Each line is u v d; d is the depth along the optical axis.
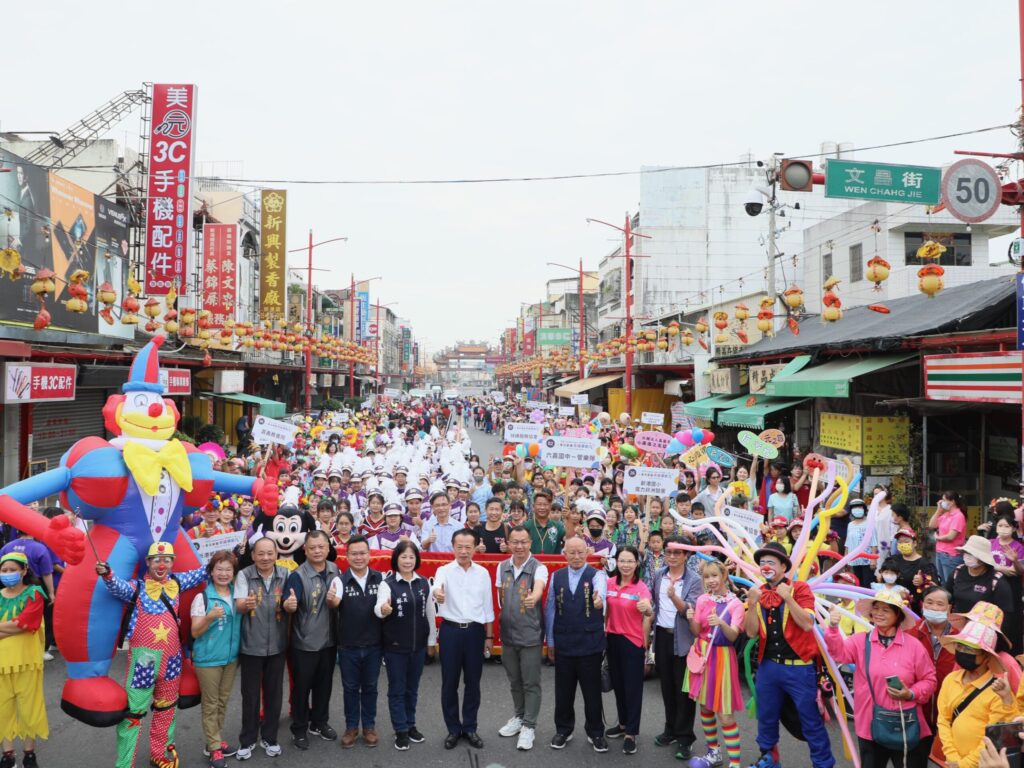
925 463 13.36
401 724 6.71
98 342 16.64
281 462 14.37
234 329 23.70
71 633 6.05
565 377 57.44
